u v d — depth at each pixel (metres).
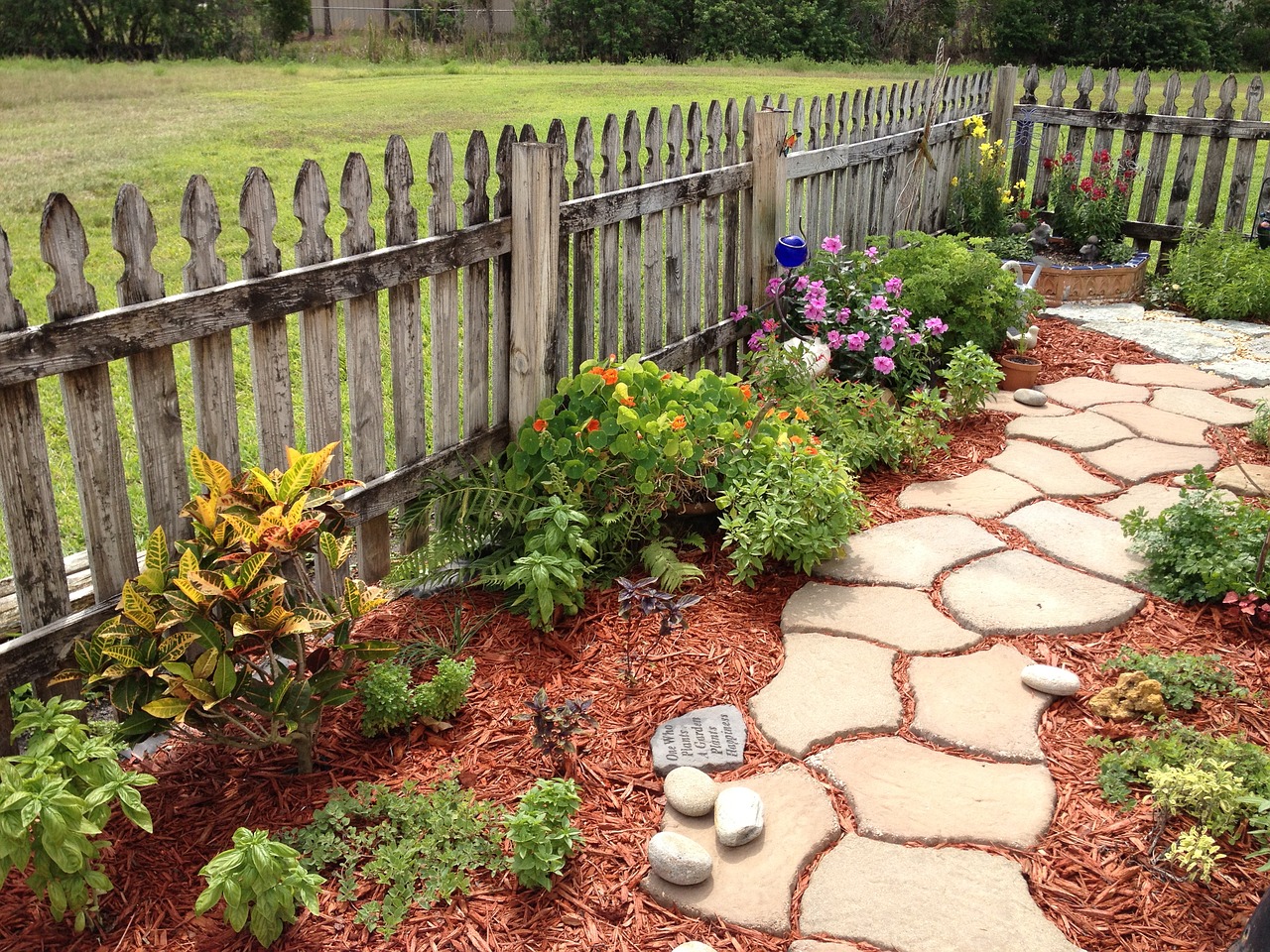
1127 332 7.02
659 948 2.40
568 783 2.63
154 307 2.82
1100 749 3.05
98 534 2.91
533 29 31.81
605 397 4.13
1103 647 3.54
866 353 5.63
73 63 28.58
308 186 3.23
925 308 6.02
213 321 2.99
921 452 4.95
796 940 2.42
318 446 3.52
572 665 3.45
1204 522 3.86
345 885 2.57
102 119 15.54
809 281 5.87
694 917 2.49
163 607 2.71
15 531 2.73
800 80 23.28
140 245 2.79
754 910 2.49
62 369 2.66
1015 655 3.49
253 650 2.67
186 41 32.19
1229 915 2.47
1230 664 3.40
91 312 2.71
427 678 3.37
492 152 12.19
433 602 3.86
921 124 7.60
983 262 6.04
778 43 31.27
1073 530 4.33
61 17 31.28
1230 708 3.17
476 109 16.39
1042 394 5.88
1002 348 6.54
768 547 3.76
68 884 2.33
